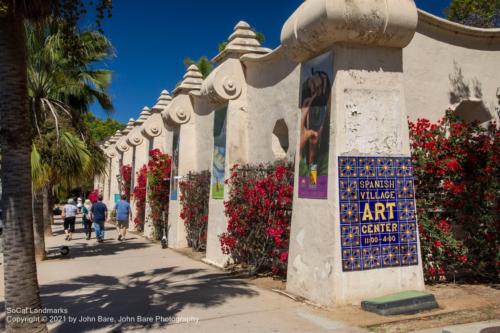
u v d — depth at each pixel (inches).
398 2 245.0
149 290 305.7
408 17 245.4
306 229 261.7
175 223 554.3
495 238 291.3
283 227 317.1
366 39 244.7
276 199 323.9
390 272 246.5
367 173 245.9
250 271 351.6
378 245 245.0
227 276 352.5
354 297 237.1
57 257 490.6
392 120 255.1
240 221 354.3
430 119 319.3
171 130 639.8
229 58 406.3
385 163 251.1
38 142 431.2
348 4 233.9
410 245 253.4
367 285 240.4
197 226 506.6
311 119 264.7
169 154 645.9
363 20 237.6
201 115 540.1
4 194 192.7
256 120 391.5
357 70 248.2
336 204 237.5
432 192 293.7
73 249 569.6
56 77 464.1
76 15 214.2
